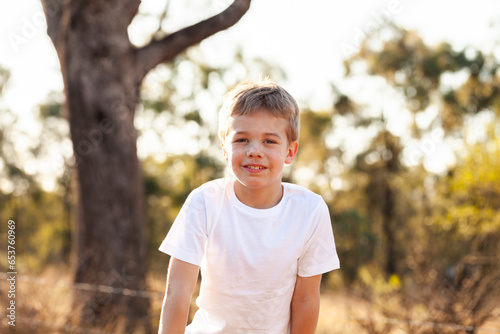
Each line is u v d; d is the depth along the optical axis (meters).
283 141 1.67
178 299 1.64
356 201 20.56
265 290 1.70
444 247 6.54
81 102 6.14
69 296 5.19
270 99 1.65
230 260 1.67
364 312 5.07
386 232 18.94
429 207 17.44
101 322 5.08
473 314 4.70
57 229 21.48
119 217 6.22
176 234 1.69
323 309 5.46
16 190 22.47
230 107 1.68
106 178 6.19
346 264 17.23
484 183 7.30
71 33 6.14
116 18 6.16
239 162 1.64
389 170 19.48
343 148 20.38
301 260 1.78
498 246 6.72
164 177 19.23
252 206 1.70
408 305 4.89
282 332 1.77
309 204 1.74
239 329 1.71
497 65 18.05
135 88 6.35
